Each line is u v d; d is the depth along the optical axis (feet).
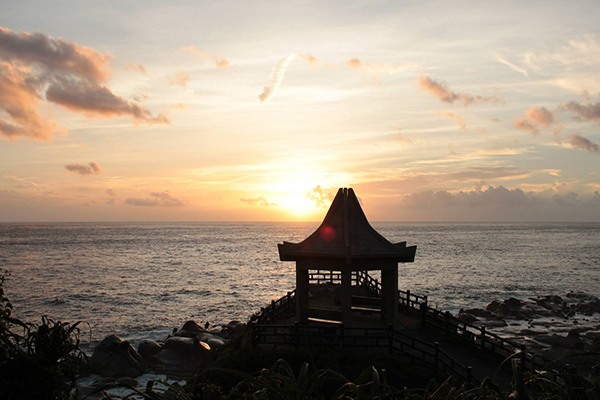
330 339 65.87
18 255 415.44
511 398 22.11
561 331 143.54
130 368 108.37
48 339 22.40
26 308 190.29
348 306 72.79
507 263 355.15
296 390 24.90
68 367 22.81
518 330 143.23
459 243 592.60
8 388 20.62
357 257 71.87
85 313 182.80
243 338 78.02
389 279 76.28
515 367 22.59
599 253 446.60
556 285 255.91
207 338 129.08
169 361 114.73
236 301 210.79
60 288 238.68
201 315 182.80
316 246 74.43
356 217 77.05
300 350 63.67
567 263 358.64
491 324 150.82
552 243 600.80
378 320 81.56
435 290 235.40
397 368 58.90
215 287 247.29
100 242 620.08
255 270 320.09
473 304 202.39
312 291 109.09
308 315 75.05
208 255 432.25
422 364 59.98
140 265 345.72
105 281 264.11
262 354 62.64
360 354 62.75
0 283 22.89
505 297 219.00
